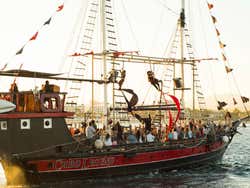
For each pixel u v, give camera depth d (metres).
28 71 27.50
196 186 28.88
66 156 27.77
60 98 28.20
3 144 26.81
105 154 29.33
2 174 34.50
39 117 27.30
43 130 27.47
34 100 27.41
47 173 27.28
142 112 39.66
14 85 27.61
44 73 28.09
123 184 28.69
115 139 31.53
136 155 30.84
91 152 28.86
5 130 26.66
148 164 31.61
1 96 27.53
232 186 29.09
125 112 34.03
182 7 41.31
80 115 32.78
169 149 33.06
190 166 35.09
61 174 27.72
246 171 35.31
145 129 33.44
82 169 28.42
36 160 26.89
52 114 27.70
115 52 32.34
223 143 39.72
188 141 34.97
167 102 37.66
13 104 26.19
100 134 30.62
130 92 32.47
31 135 27.08
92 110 32.25
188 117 40.47
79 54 33.41
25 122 26.94
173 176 32.22
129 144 30.77
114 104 32.66
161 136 34.38
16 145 26.67
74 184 28.17
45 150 27.45
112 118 34.25
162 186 28.53
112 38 33.59
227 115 41.84
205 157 36.50
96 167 28.98
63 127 28.20
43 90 27.70
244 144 73.31
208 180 31.00
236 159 45.50
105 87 32.41
